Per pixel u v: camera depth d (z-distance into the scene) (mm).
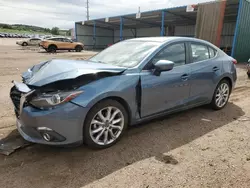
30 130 2639
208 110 4582
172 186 2227
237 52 16047
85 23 33875
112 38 41094
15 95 2930
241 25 15617
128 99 2982
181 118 4102
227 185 2258
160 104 3402
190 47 3883
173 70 3500
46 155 2768
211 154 2848
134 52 3523
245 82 7926
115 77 2889
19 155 2756
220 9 16203
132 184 2248
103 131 2871
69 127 2549
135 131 3494
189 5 18922
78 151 2867
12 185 2217
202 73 3955
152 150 2926
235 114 4371
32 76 3049
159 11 22156
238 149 2982
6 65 11297
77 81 2693
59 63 3107
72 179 2320
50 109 2479
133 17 26797
